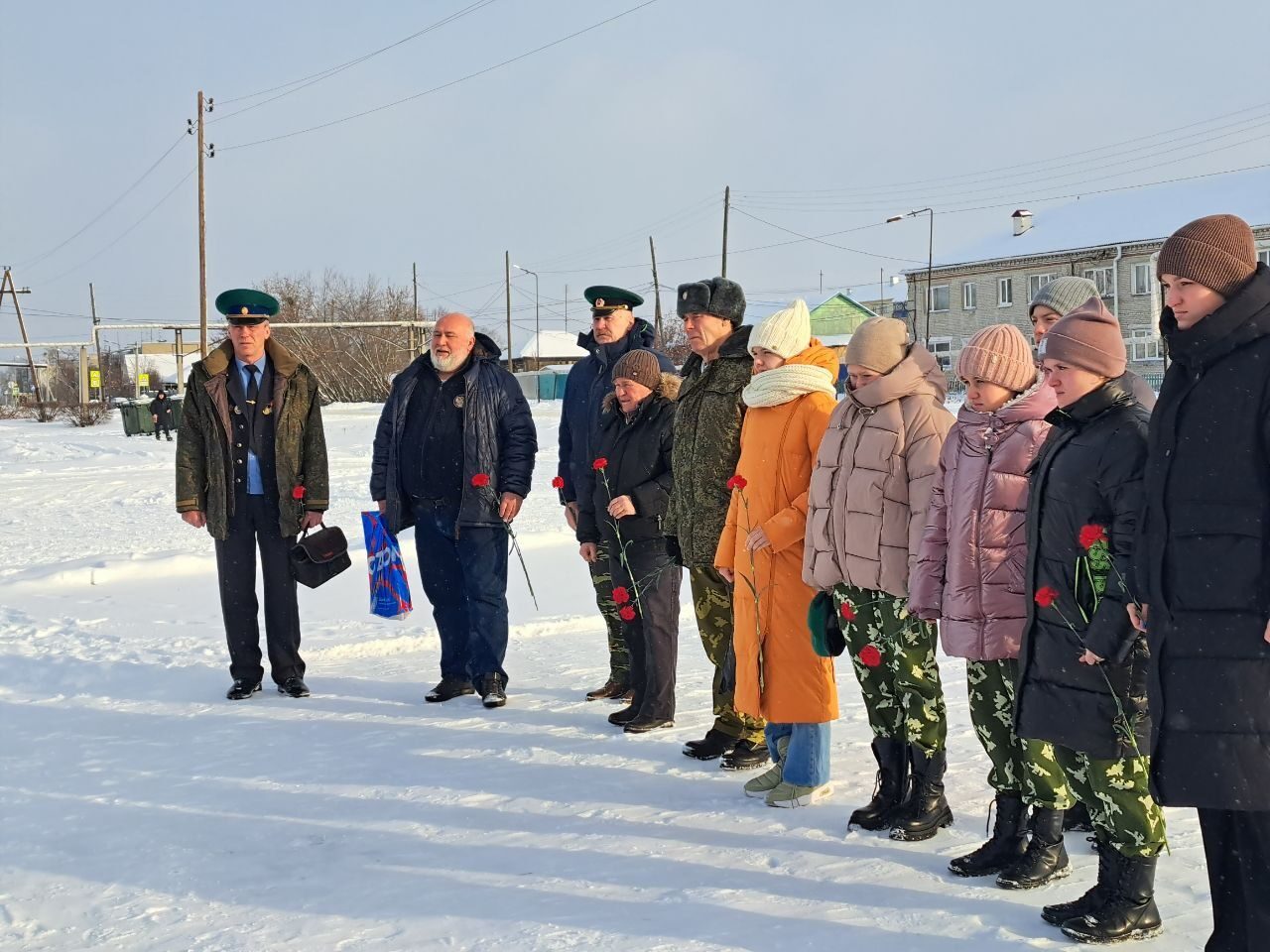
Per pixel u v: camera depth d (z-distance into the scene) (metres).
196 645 7.65
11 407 60.94
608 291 6.51
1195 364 2.99
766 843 4.22
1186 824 4.36
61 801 4.80
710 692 6.54
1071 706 3.46
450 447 6.45
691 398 5.41
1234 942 3.08
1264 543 2.86
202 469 6.59
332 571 6.62
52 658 7.25
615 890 3.81
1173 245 2.99
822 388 4.78
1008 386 3.92
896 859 4.06
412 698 6.50
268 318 6.65
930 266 55.25
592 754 5.40
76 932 3.57
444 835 4.36
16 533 14.05
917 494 4.17
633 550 5.80
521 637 8.11
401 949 3.40
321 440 6.70
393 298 70.50
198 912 3.70
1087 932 3.37
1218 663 2.90
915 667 4.25
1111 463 3.36
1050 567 3.53
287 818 4.57
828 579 4.41
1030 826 3.93
